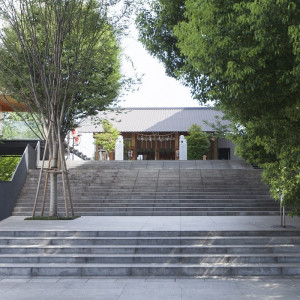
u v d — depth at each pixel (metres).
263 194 15.38
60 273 7.46
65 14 12.80
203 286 6.60
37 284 6.83
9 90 14.41
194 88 10.55
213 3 6.72
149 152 42.31
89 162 21.64
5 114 25.98
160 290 6.36
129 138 40.59
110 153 37.78
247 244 8.52
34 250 8.34
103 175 17.58
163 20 12.09
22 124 25.47
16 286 6.70
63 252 8.30
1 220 12.38
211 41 6.86
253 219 12.07
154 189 15.93
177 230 9.07
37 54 13.18
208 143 32.16
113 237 8.84
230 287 6.51
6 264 7.83
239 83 6.64
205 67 7.25
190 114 42.91
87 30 13.20
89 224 10.66
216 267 7.41
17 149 24.05
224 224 10.57
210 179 17.09
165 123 40.53
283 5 5.61
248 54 6.39
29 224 10.73
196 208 14.00
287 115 7.79
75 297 5.98
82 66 13.52
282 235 8.93
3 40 13.09
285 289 6.35
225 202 14.63
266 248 8.15
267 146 9.68
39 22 13.41
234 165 21.50
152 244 8.57
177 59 12.73
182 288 6.47
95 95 16.53
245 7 6.30
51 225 10.42
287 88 6.74
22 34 12.80
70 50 13.27
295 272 7.33
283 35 6.16
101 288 6.51
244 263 7.74
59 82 12.98
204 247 8.19
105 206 14.51
